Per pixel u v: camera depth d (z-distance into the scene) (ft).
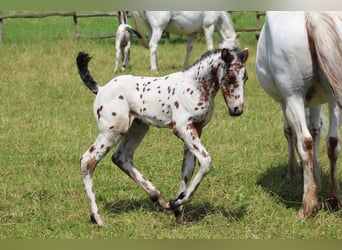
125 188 32.24
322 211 27.68
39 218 28.04
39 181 33.12
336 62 25.13
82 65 27.27
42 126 43.83
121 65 70.49
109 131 26.73
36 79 60.49
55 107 49.88
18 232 26.50
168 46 87.81
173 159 36.78
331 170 28.25
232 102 24.63
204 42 92.12
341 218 27.40
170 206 26.17
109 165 35.73
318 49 25.30
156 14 66.95
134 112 26.84
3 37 89.45
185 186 27.04
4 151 38.68
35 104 50.96
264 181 33.63
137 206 29.45
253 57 74.33
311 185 27.37
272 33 27.17
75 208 29.19
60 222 27.48
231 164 36.04
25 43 82.23
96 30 102.63
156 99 26.27
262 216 27.96
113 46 83.66
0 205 29.60
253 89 58.54
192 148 25.63
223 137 41.55
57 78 60.49
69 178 33.55
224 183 32.99
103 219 27.12
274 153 38.63
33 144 40.22
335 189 28.35
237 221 27.37
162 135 41.96
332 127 27.55
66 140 40.91
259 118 47.14
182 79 25.95
